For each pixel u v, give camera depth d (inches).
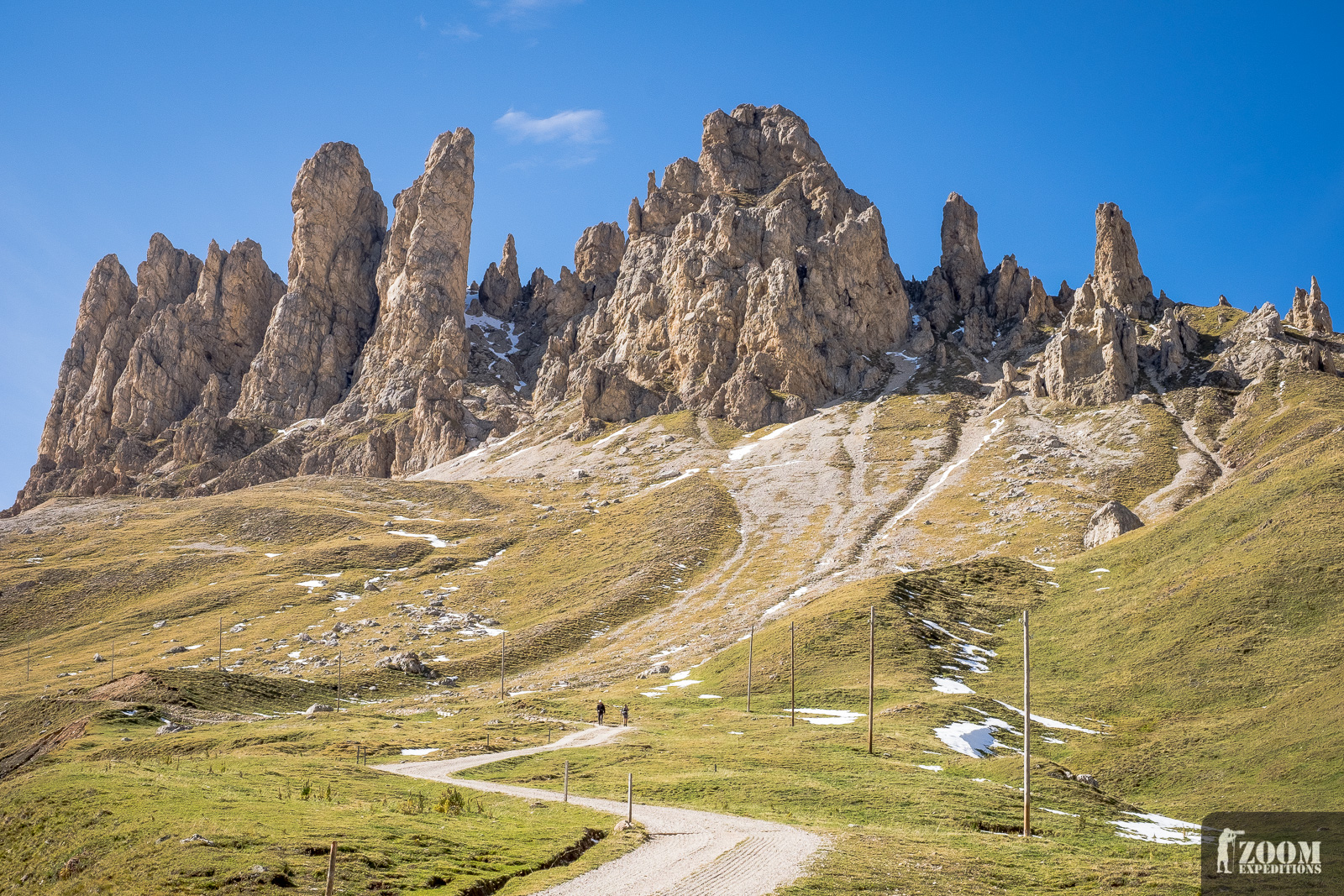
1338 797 2322.8
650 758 2965.1
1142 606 4566.9
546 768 2856.8
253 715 4456.2
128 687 4520.2
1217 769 2775.6
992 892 1517.0
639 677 5123.0
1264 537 4537.4
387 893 1360.7
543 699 4424.2
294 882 1353.3
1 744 4210.1
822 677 4443.9
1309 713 2864.2
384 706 4719.5
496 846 1686.8
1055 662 4416.8
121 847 1512.1
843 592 5679.1
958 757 2997.0
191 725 4045.3
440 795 2255.2
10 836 1697.8
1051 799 2524.6
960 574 5812.0
